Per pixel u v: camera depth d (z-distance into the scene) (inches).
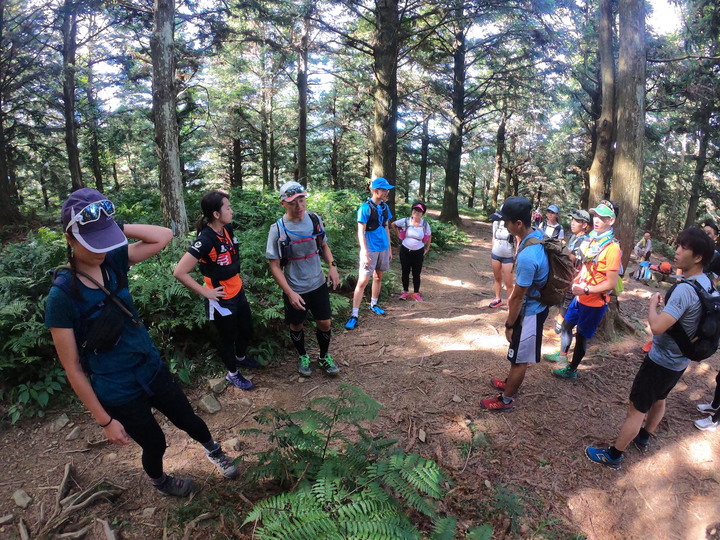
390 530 75.7
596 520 107.0
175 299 163.3
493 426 137.6
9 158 654.5
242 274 202.7
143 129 800.9
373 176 460.1
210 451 106.7
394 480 87.4
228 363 148.0
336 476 92.2
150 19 431.8
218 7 468.8
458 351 189.5
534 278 127.2
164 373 93.9
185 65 504.4
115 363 83.5
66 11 400.2
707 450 131.6
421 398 152.0
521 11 510.3
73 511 97.4
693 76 586.2
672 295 108.0
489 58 759.7
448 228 593.3
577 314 167.9
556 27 546.3
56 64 587.8
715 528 105.8
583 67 633.0
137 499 102.7
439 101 703.1
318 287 155.4
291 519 81.0
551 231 263.4
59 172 904.3
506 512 105.0
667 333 110.0
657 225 1373.0
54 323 73.2
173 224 263.4
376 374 168.7
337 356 183.8
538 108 772.0
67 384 136.7
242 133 946.7
